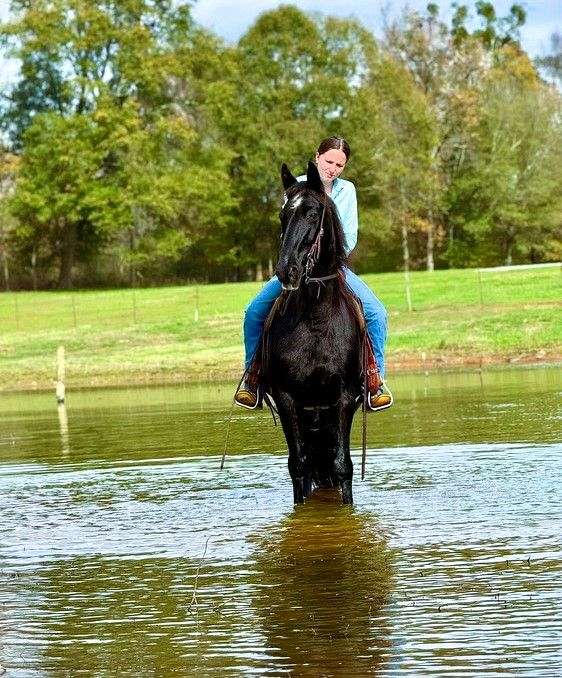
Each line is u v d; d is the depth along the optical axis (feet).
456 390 68.49
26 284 272.10
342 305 30.45
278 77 269.23
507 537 25.70
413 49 293.02
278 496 33.14
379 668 17.08
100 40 246.06
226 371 104.22
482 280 164.04
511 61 336.70
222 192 261.24
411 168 275.59
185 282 286.05
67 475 39.47
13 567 25.41
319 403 31.09
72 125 242.78
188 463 41.01
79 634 19.77
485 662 17.12
